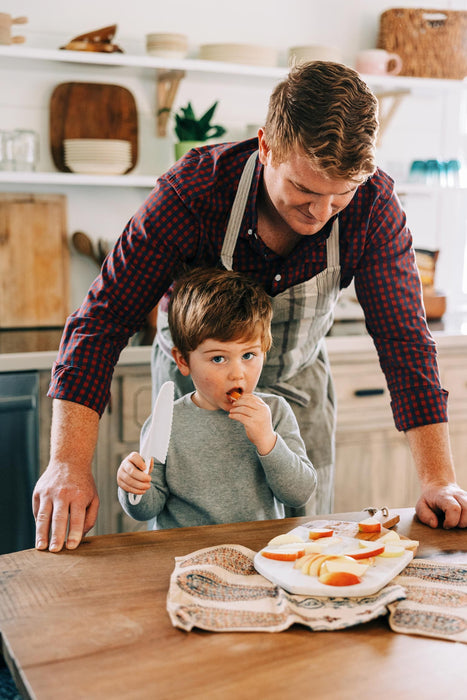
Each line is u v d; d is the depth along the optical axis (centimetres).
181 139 257
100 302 128
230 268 137
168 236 128
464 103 323
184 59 251
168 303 150
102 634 80
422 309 136
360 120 103
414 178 288
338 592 87
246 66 254
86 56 234
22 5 250
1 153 239
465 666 75
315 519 115
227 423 131
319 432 167
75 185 266
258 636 80
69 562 98
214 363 125
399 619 83
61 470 113
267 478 124
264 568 93
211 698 69
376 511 118
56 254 263
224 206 130
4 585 91
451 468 123
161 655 76
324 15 291
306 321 147
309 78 104
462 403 264
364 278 136
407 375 131
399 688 71
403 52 282
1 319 259
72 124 260
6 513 215
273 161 111
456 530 112
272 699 69
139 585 91
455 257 328
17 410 212
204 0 273
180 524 131
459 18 286
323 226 129
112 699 68
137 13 265
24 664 74
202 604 85
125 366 223
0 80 252
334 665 75
